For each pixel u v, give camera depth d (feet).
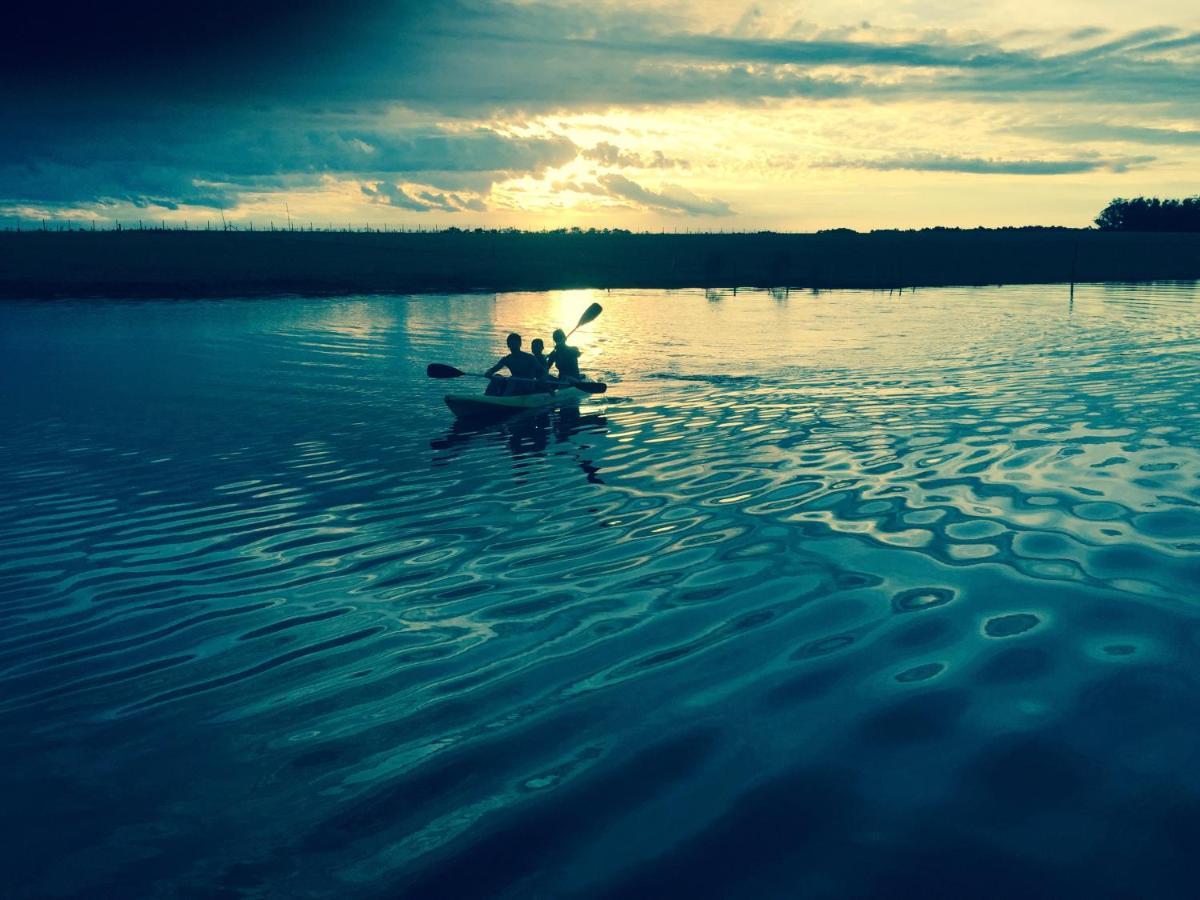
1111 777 12.28
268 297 127.75
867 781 12.35
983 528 23.32
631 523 24.82
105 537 24.80
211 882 10.80
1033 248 271.28
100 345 72.23
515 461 33.24
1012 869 10.53
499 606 19.15
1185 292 134.82
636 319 96.73
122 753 13.82
